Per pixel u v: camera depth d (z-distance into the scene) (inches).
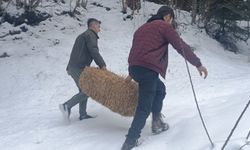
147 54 196.5
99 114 269.9
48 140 227.8
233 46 592.7
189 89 324.8
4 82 384.2
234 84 313.6
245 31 605.0
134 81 219.9
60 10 520.4
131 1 563.5
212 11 586.6
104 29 509.7
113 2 581.3
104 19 532.4
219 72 428.5
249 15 563.5
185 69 429.7
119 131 228.7
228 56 543.8
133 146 192.9
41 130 249.0
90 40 254.5
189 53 191.3
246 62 524.1
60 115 285.0
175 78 406.3
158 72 197.6
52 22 500.1
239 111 203.2
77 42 261.0
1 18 495.2
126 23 533.3
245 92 261.3
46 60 419.5
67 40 467.2
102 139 214.2
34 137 234.8
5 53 435.2
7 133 256.5
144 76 196.2
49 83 377.7
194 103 268.2
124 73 415.2
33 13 496.1
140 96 197.5
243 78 344.8
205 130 187.3
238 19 576.7
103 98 220.5
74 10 526.0
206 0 586.9
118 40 486.0
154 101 208.5
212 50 543.2
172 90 335.9
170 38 195.2
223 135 181.8
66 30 492.4
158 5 604.4
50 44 456.8
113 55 449.1
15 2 516.4
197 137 186.7
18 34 473.7
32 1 496.4
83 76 228.1
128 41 486.6
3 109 329.4
